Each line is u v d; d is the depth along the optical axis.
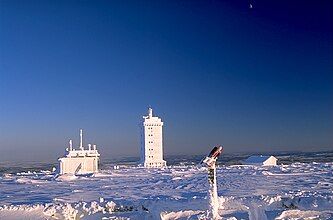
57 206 31.20
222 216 26.66
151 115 113.50
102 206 31.16
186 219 26.20
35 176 88.19
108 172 90.06
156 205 30.84
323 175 65.31
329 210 28.34
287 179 58.12
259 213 28.20
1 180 79.44
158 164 112.12
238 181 55.72
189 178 65.94
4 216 30.38
